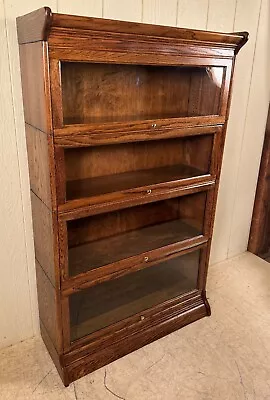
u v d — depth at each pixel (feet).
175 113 5.18
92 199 4.11
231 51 4.52
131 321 5.19
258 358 5.15
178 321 5.65
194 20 5.32
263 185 7.48
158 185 4.63
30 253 5.05
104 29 3.43
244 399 4.50
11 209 4.68
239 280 7.05
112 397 4.50
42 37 3.22
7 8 3.88
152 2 4.83
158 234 5.52
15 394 4.50
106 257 4.81
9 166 4.48
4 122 4.27
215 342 5.43
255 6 5.84
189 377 4.81
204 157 5.21
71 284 4.38
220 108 4.78
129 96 4.77
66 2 4.22
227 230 7.55
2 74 4.08
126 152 5.08
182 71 5.03
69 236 4.91
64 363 4.66
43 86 3.41
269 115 6.95
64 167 3.81
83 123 3.88
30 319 5.40
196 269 5.84
